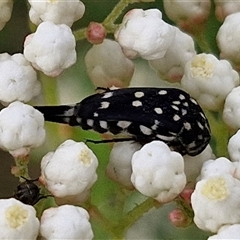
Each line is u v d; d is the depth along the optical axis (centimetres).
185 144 6
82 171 6
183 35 6
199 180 6
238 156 6
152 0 6
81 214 6
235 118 6
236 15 6
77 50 7
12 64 6
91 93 7
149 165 6
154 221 6
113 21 6
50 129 6
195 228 6
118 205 6
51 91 6
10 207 5
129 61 6
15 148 6
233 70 6
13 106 6
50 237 6
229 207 5
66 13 6
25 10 7
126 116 6
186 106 6
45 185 6
